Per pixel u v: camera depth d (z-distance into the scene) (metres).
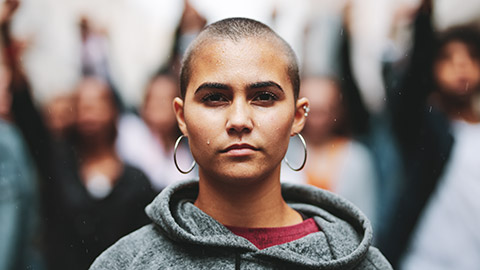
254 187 1.77
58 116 3.83
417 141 3.71
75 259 3.53
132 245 1.86
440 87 3.74
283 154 1.75
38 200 3.66
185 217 1.80
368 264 1.87
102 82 4.03
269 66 1.72
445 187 3.57
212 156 1.69
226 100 1.70
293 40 4.20
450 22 3.84
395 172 3.69
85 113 3.77
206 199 1.82
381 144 3.76
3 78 4.02
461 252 3.49
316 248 1.78
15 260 3.49
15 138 3.74
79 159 3.72
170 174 3.84
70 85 4.13
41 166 3.71
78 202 3.58
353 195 3.66
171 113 3.91
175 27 4.24
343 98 3.86
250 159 1.67
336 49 4.02
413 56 3.85
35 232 3.60
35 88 4.11
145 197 3.59
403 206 3.61
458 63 3.71
